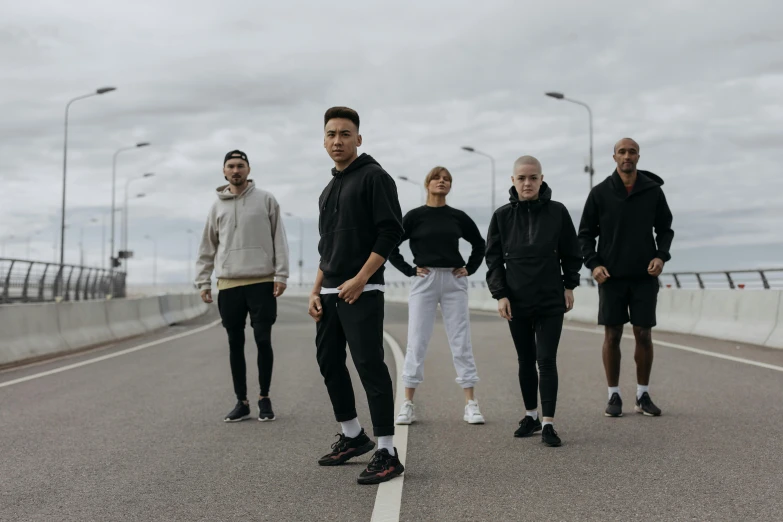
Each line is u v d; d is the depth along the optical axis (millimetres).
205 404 7105
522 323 5469
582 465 4551
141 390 8055
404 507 3785
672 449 4891
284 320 23156
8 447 5305
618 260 6090
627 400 6824
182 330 18609
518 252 5406
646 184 6109
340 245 4441
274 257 6359
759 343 11242
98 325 14797
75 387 8336
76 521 3648
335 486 4230
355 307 4375
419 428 5816
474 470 4504
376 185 4387
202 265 6594
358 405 6938
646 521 3475
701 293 13461
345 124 4496
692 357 9805
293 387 8188
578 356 10438
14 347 11086
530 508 3721
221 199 6441
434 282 6133
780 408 6180
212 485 4281
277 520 3625
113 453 5102
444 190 6254
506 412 6465
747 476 4195
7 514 3766
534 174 5430
